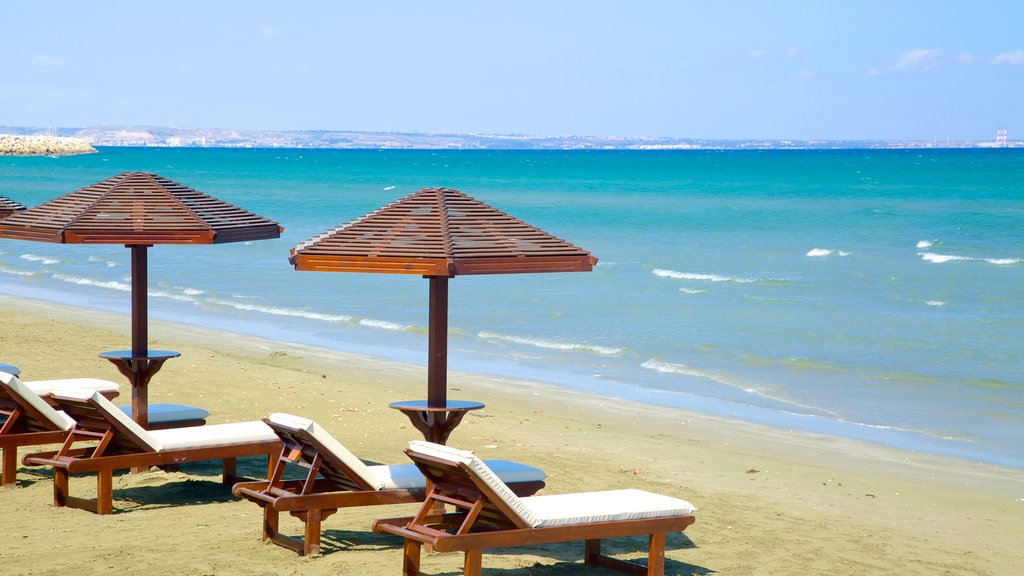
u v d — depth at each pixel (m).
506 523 5.54
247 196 63.38
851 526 7.59
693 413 12.53
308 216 47.84
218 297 23.16
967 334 18.14
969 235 36.53
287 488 6.40
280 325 19.52
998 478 9.62
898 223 41.25
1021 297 22.59
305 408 11.39
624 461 9.55
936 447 10.99
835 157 173.00
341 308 21.59
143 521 6.90
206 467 8.64
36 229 7.72
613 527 5.64
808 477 9.32
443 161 161.62
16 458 7.96
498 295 23.16
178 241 7.65
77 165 121.12
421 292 23.83
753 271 27.78
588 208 52.72
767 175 94.44
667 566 6.35
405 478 6.38
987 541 7.40
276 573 5.80
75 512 7.11
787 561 6.54
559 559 6.44
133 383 8.20
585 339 17.91
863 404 13.19
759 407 13.00
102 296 23.41
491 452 9.73
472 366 15.59
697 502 8.12
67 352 14.51
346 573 5.84
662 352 16.75
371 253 6.00
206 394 11.97
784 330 18.66
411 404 6.74
